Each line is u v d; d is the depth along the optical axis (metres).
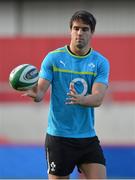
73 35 14.14
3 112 49.34
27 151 28.91
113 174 28.95
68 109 14.26
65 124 14.35
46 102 49.06
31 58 48.06
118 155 28.95
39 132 49.56
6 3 59.34
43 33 59.22
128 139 48.53
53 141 14.41
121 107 48.16
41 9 59.34
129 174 28.91
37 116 49.44
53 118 14.43
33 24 59.25
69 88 14.30
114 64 47.34
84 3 59.12
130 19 59.03
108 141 48.66
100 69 14.37
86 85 14.34
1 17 59.31
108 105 48.25
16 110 49.31
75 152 14.35
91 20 14.02
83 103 13.55
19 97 49.06
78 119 14.29
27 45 48.03
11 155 28.97
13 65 48.22
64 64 14.33
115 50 47.22
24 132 49.62
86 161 14.41
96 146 14.45
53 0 59.25
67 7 59.16
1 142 41.59
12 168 28.95
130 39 47.16
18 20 59.34
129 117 48.41
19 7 59.34
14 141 47.34
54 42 47.84
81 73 14.30
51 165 14.52
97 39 47.34
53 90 14.41
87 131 14.37
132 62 47.31
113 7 59.06
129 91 47.72
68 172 14.56
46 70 14.35
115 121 48.53
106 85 14.30
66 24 59.12
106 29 58.94
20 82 13.66
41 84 14.24
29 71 13.74
